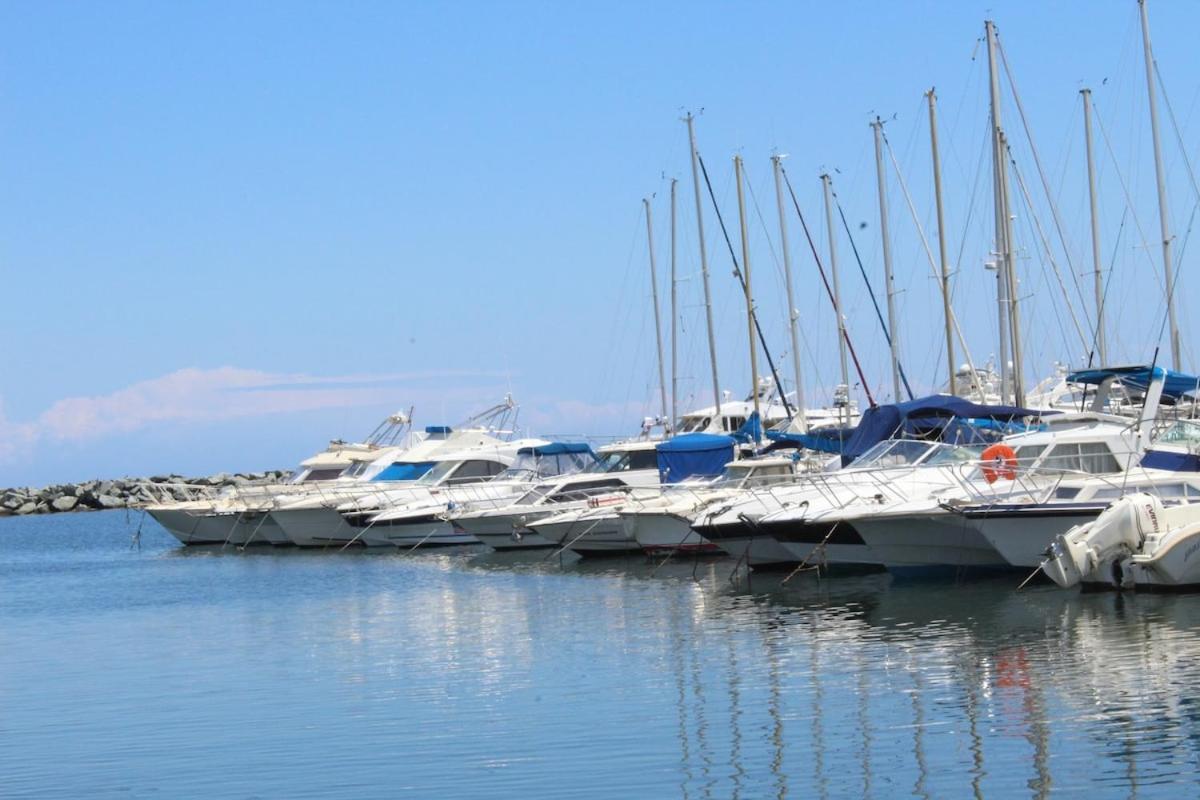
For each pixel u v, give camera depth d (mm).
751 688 20891
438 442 55906
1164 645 21828
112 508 108312
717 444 43469
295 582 40906
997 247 41562
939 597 28250
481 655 25422
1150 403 30016
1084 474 28969
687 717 19266
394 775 17203
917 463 33031
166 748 19312
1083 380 35781
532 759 17531
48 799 17062
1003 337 41344
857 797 15336
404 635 28578
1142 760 15891
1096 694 18938
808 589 31438
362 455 58500
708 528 34500
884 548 30656
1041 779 15477
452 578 39312
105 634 31484
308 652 27109
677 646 24938
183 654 27734
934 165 44750
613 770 16844
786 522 31562
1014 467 29578
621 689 21422
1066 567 26516
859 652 23078
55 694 23875
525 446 52625
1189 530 25609
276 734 19781
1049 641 22750
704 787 15992
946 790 15352
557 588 35125
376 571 42719
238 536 56469
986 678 20375
